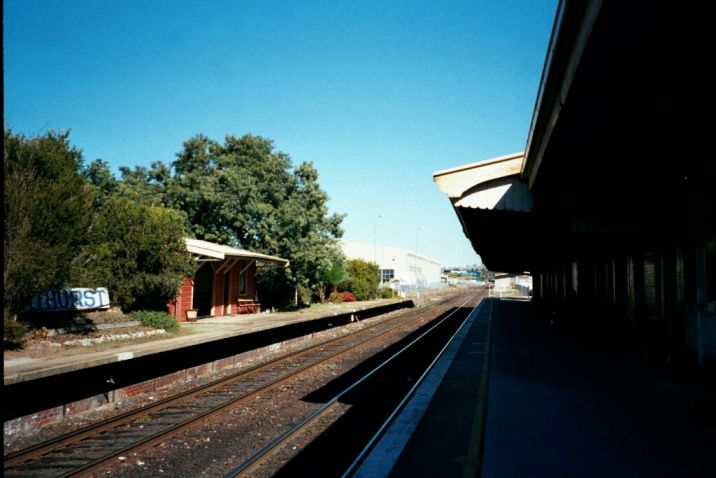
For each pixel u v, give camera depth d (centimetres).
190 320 1900
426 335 2039
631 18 385
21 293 1051
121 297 1502
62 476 556
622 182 979
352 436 705
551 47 520
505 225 1633
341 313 2536
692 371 974
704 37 414
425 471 512
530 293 6956
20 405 769
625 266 1473
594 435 578
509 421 639
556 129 654
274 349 1683
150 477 573
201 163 3170
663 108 581
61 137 1218
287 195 2839
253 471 581
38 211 1067
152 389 1057
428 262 10612
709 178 885
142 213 1538
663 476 455
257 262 2639
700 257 966
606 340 1524
